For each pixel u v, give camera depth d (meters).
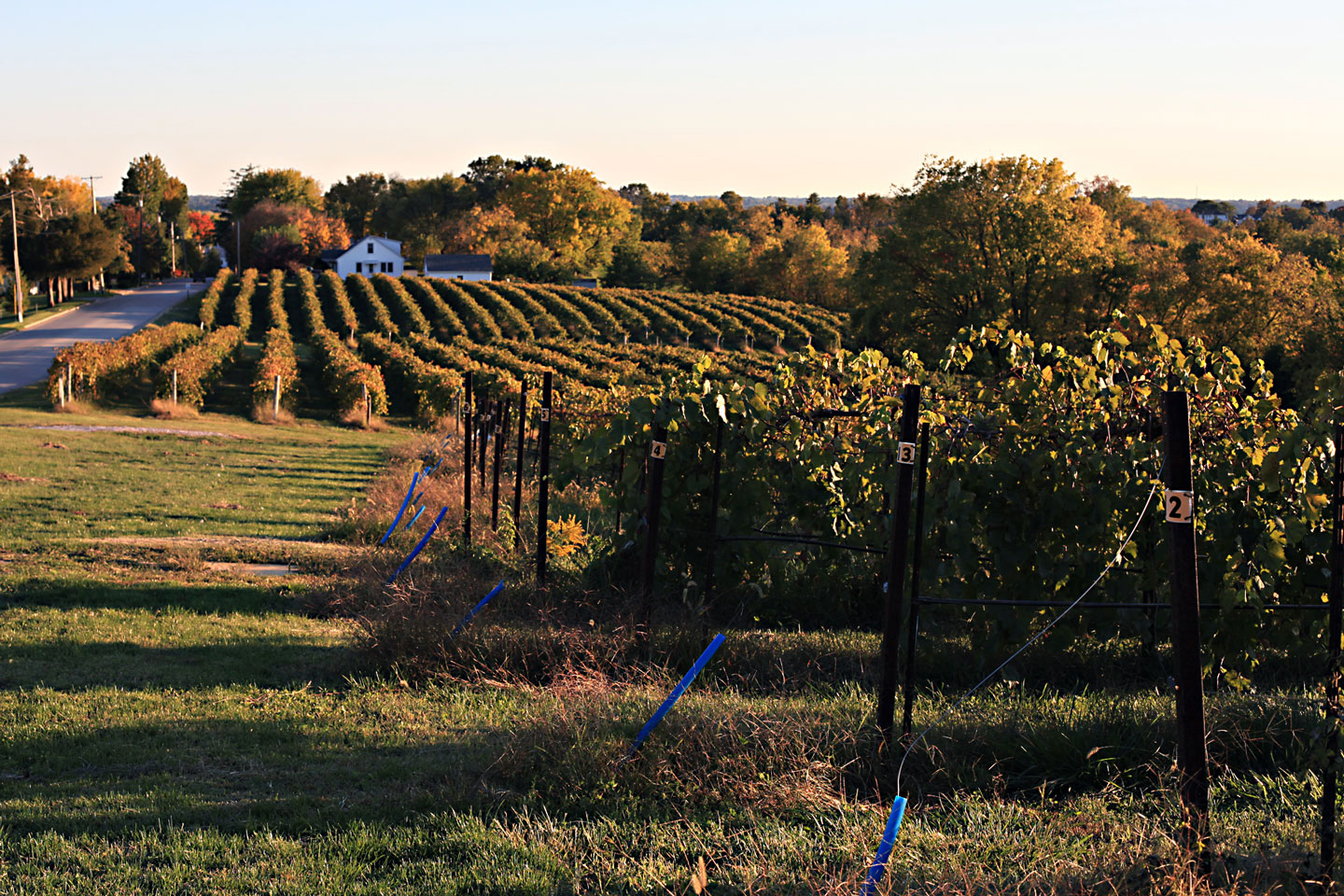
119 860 4.15
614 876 3.99
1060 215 55.38
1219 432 7.15
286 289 95.06
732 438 8.53
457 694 6.60
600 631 7.53
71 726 5.86
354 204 180.75
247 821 4.56
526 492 15.09
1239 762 5.21
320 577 10.83
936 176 57.78
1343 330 47.41
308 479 20.06
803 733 5.23
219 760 5.41
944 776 4.94
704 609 7.53
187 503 15.59
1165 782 4.73
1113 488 7.11
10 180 119.44
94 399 33.41
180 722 5.98
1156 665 7.25
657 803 4.75
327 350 47.00
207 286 110.94
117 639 7.99
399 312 80.94
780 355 67.81
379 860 4.21
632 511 8.74
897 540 5.24
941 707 6.11
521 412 11.25
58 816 4.57
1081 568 7.14
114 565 10.90
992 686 6.80
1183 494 3.83
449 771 5.18
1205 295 54.41
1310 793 4.61
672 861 4.12
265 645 7.97
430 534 10.36
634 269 127.25
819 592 8.84
